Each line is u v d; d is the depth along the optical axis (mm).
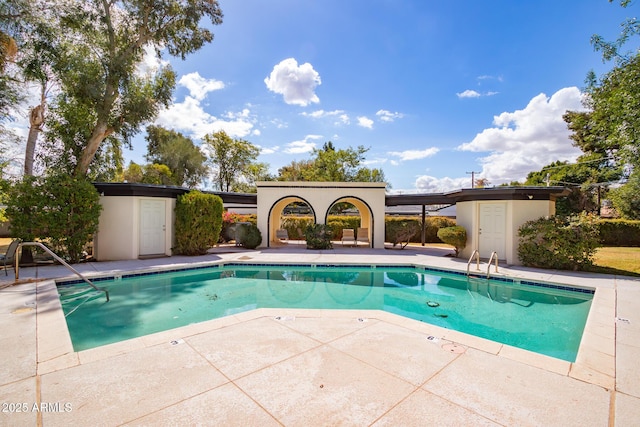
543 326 5910
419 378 3070
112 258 11320
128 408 2521
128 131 15344
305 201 15844
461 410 2553
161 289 8367
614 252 14633
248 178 38750
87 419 2371
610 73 8875
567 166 28422
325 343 3910
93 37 13914
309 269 10953
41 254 10219
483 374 3168
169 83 16250
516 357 3562
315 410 2525
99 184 11133
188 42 16344
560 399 2738
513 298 7777
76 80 12984
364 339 4051
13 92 12133
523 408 2594
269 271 10766
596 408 2611
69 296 7488
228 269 10906
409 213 28766
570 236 9477
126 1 14289
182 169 34000
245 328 4410
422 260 11680
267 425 2330
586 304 7238
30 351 3611
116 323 5848
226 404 2592
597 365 3408
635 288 7281
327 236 15094
